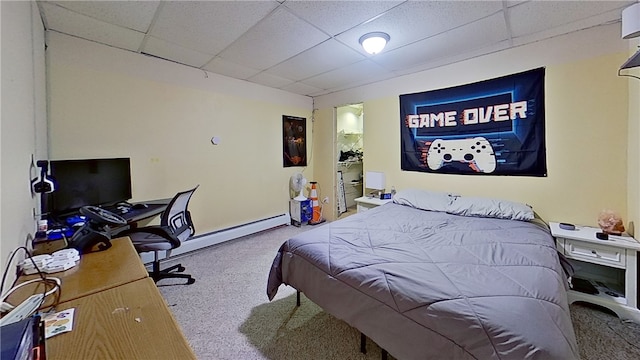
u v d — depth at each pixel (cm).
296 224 459
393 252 173
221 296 234
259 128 416
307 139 496
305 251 187
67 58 242
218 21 222
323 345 174
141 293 102
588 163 240
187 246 329
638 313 186
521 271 144
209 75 351
